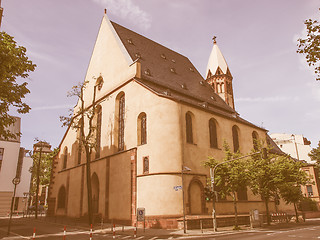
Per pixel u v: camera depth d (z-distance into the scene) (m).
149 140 29.30
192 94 41.25
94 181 37.25
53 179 49.62
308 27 11.99
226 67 56.81
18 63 15.22
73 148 45.47
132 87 34.06
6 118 16.28
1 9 21.50
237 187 24.92
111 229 24.95
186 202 27.19
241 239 15.91
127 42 41.38
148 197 27.16
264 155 22.22
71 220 37.56
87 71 46.84
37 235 21.50
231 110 47.41
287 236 17.39
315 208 49.12
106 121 37.94
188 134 31.61
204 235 19.67
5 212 51.44
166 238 18.50
